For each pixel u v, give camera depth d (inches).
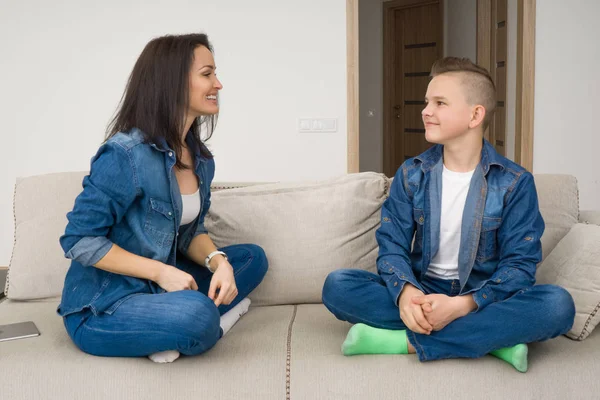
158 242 74.7
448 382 66.9
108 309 70.6
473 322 69.1
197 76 74.8
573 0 189.5
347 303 75.3
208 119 81.3
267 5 186.7
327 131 190.5
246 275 82.7
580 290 74.1
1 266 193.3
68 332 72.9
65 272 87.8
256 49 188.2
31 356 70.3
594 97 192.2
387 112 323.6
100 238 71.2
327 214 89.0
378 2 319.6
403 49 317.4
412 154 319.9
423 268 79.8
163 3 186.4
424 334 70.0
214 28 187.5
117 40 187.0
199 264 83.5
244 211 89.8
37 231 88.7
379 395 66.4
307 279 87.3
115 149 71.4
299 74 188.9
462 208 78.7
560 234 86.4
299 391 66.9
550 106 192.9
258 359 69.5
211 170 83.6
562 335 74.7
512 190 76.5
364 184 91.0
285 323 80.1
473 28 262.7
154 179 73.0
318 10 186.7
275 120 190.7
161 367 68.4
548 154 194.7
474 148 78.4
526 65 191.8
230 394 66.8
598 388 67.3
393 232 80.0
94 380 67.3
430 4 304.0
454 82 76.5
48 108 189.2
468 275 78.0
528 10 190.2
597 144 193.8
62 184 91.0
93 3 185.8
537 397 66.7
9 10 185.6
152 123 73.5
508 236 75.7
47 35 186.7
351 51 187.3
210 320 68.3
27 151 190.9
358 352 70.3
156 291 73.5
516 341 68.4
